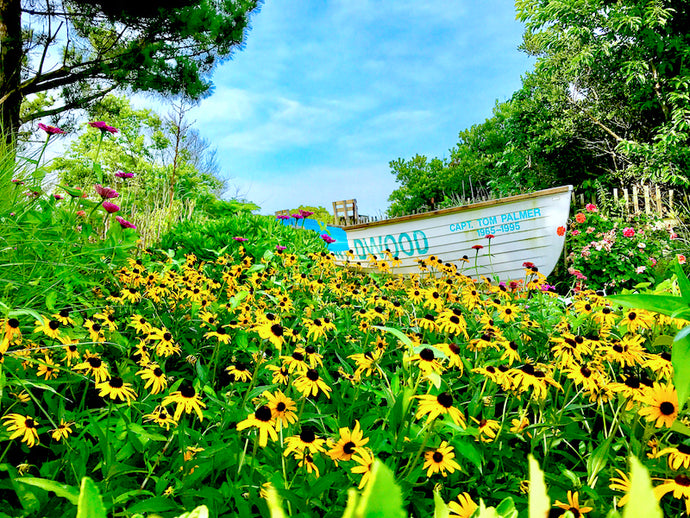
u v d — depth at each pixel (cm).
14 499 116
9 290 192
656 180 864
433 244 641
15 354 142
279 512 29
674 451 108
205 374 154
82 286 249
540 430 139
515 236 595
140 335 210
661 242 643
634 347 164
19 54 593
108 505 94
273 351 199
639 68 895
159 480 104
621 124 1030
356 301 303
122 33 720
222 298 317
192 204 683
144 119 1533
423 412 110
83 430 118
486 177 1841
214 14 728
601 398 139
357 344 223
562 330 240
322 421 144
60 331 164
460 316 200
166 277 283
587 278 607
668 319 174
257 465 115
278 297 279
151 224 491
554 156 1140
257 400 146
